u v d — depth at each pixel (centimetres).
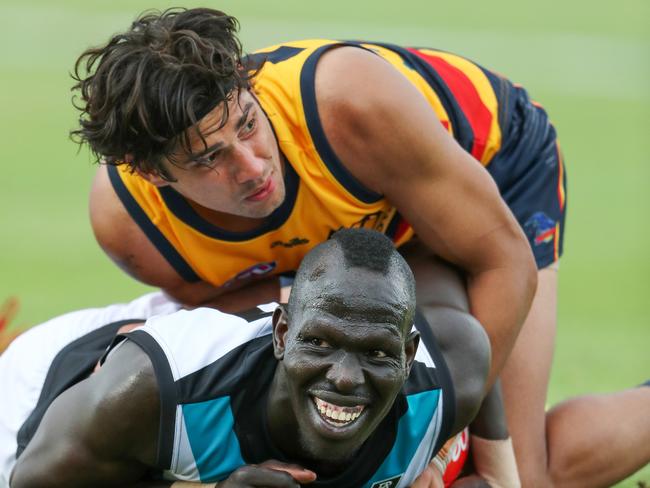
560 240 1708
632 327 2650
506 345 1402
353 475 1198
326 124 1354
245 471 1152
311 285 1087
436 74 1588
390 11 7506
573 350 2427
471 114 1594
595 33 7200
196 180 1273
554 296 1650
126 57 1236
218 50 1230
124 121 1241
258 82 1365
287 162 1362
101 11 6825
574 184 4175
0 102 4912
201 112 1217
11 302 2108
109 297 2736
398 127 1350
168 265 1469
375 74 1373
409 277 1111
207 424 1161
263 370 1172
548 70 6166
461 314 1318
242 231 1411
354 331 1059
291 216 1393
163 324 1207
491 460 1421
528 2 8138
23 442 1325
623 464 1550
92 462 1167
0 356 1538
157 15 1295
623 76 6059
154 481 1216
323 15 7150
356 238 1102
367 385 1079
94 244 3231
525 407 1546
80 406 1165
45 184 3825
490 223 1389
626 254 3359
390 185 1384
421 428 1225
